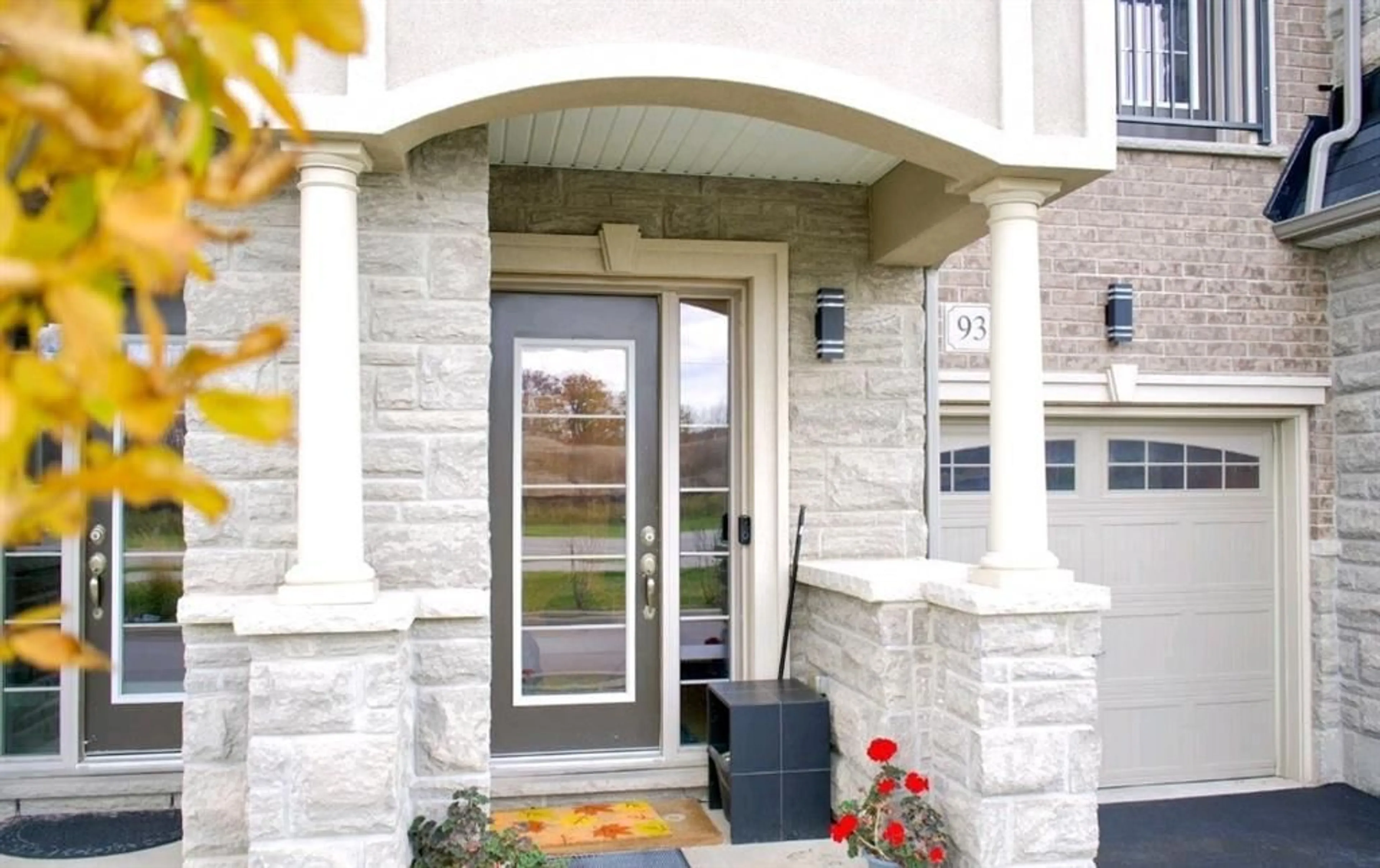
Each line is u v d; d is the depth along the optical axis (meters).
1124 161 5.46
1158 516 5.63
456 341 3.31
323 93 2.91
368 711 2.89
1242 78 5.64
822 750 3.96
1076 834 3.27
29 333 0.74
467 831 3.08
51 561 4.36
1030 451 3.38
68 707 4.29
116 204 0.52
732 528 4.59
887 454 4.53
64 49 0.51
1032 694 3.26
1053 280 5.36
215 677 3.13
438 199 3.31
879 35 3.21
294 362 3.18
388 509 3.28
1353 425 5.54
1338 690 5.62
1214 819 4.96
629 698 4.52
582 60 3.00
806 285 4.51
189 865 3.11
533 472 4.50
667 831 3.99
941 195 3.89
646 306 4.61
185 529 3.33
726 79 3.05
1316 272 5.66
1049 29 3.34
